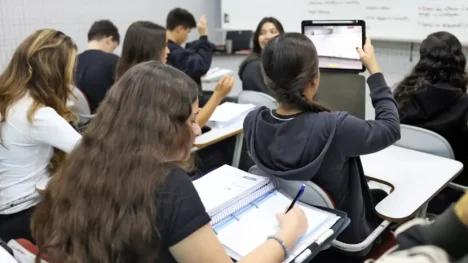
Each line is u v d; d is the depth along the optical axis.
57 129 1.56
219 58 4.60
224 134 2.10
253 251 0.96
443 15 3.05
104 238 0.82
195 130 0.98
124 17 4.24
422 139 1.79
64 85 1.67
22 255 1.02
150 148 0.85
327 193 1.31
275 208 1.20
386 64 3.55
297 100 1.25
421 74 1.94
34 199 1.67
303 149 1.24
